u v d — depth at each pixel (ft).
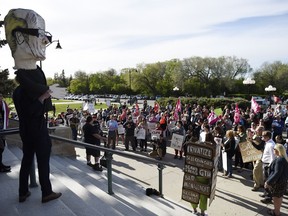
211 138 28.09
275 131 48.52
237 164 37.09
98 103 189.16
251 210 24.68
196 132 47.67
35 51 11.93
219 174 34.81
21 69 11.81
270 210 23.90
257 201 26.58
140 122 50.37
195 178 22.06
